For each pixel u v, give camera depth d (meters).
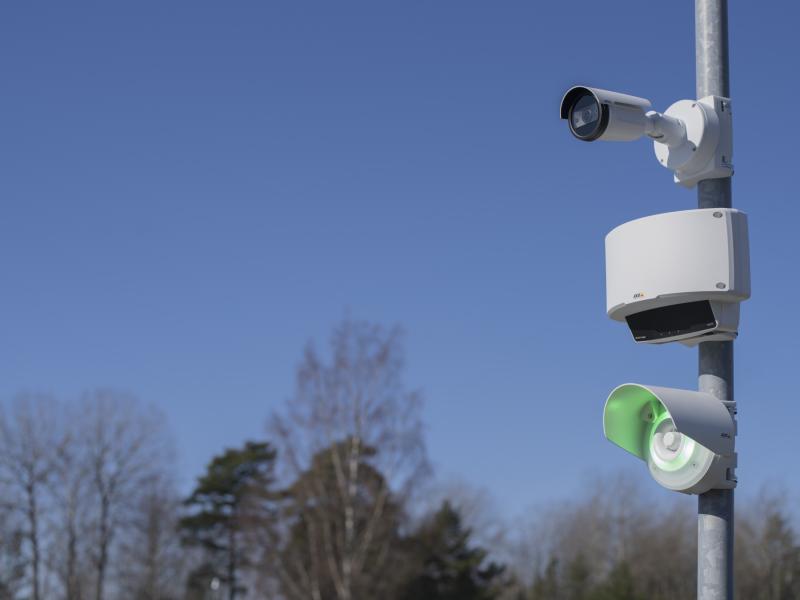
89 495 56.38
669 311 4.51
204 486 67.06
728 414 4.31
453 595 54.09
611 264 4.69
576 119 4.65
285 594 42.09
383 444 38.72
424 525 54.25
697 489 4.35
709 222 4.43
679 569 73.19
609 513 77.12
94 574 59.12
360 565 38.56
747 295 4.42
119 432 57.28
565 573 72.75
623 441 4.62
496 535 73.44
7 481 54.84
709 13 4.75
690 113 4.64
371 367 39.06
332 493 39.50
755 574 66.00
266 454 68.38
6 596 53.84
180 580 68.69
